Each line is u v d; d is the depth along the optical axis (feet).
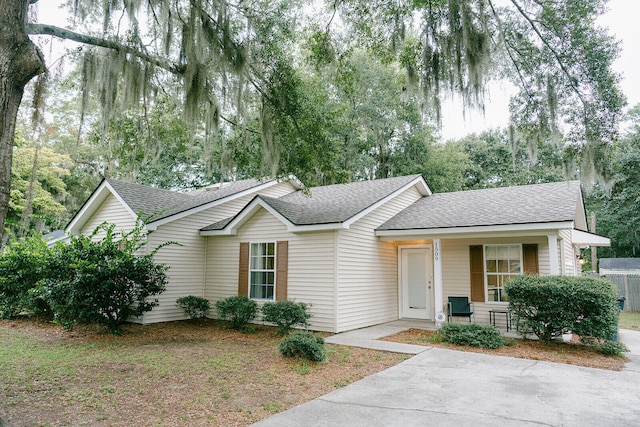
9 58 12.17
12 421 12.93
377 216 35.78
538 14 21.09
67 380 17.47
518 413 13.75
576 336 29.76
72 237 29.66
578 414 13.67
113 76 23.27
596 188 75.05
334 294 30.01
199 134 48.14
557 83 21.21
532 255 31.78
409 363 20.92
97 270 27.55
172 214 35.70
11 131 12.28
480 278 33.73
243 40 25.30
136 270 28.60
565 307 24.71
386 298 36.32
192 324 33.83
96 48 24.14
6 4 12.25
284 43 27.48
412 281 37.96
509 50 22.20
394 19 24.02
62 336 28.30
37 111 19.75
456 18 20.15
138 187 40.37
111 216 38.27
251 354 22.66
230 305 31.09
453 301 32.01
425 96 21.72
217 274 37.45
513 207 32.22
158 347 24.57
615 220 79.05
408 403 14.75
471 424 12.75
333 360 21.43
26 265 32.94
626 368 20.47
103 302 27.89
